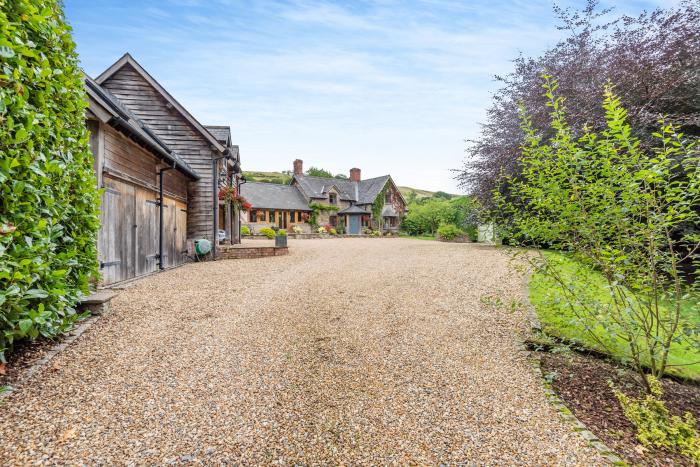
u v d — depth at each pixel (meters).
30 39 3.32
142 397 2.89
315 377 3.45
